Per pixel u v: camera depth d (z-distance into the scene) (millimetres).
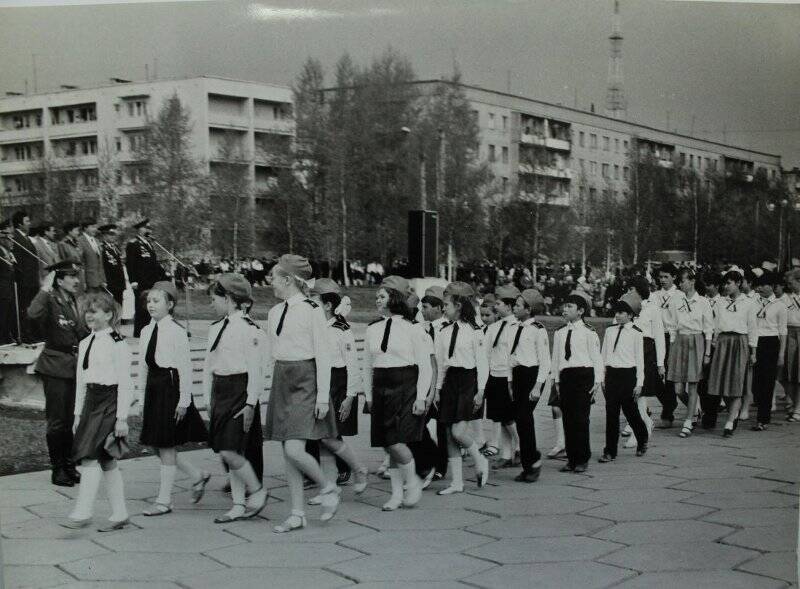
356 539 5344
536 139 24188
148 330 6016
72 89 28859
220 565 4840
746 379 9352
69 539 5383
